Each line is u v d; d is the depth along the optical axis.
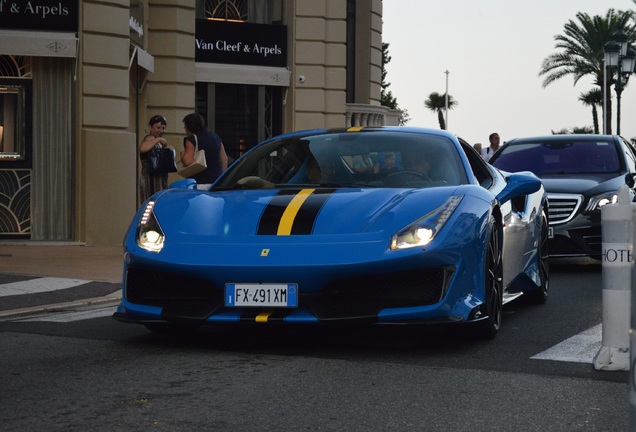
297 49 21.62
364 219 5.55
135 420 4.00
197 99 20.78
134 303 5.77
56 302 8.06
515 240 7.00
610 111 30.27
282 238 5.49
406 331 6.28
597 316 7.14
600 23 49.75
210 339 6.01
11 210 14.48
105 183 14.67
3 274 10.04
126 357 5.41
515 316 7.15
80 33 14.45
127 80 15.10
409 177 6.26
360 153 6.51
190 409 4.18
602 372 4.96
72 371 5.02
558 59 50.91
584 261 12.10
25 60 14.42
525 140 12.00
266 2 21.53
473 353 5.51
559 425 3.94
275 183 6.41
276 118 21.77
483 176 6.80
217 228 5.68
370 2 24.47
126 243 5.83
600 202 10.62
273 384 4.67
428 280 5.42
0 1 14.09
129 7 15.59
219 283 5.45
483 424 3.95
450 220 5.54
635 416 2.05
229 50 20.89
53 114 14.53
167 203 6.03
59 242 14.43
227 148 21.12
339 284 5.38
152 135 12.05
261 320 5.37
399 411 4.15
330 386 4.63
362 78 24.48
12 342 5.95
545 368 5.06
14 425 3.93
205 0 20.81
